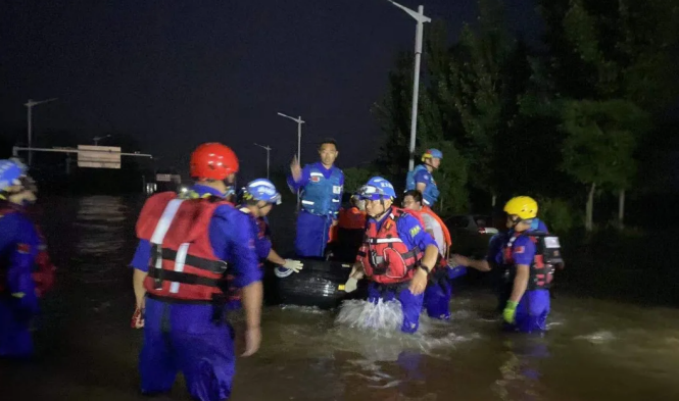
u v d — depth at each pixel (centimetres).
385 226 647
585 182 1747
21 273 538
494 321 721
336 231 862
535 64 1888
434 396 479
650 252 1440
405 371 535
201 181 428
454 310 780
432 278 715
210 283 401
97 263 1173
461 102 2697
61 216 2583
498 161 2408
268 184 612
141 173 7475
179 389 460
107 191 6562
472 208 2775
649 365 565
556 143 1909
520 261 653
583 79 1784
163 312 399
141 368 427
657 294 925
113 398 454
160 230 402
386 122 3144
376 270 655
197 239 397
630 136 1662
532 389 499
